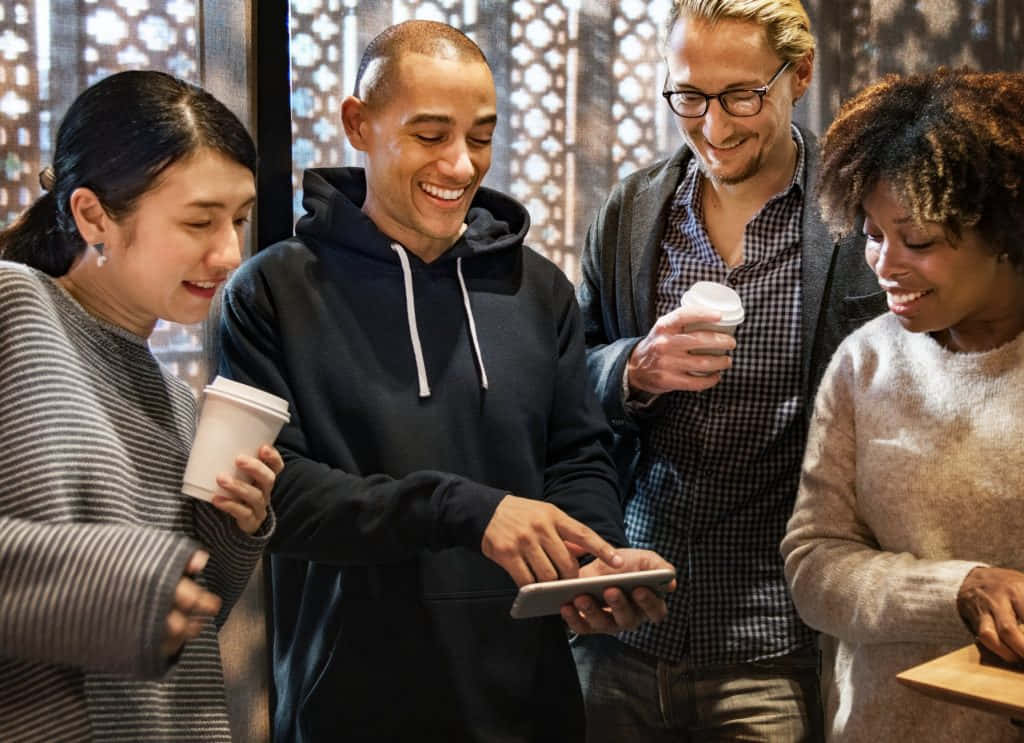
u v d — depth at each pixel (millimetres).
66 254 1250
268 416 1242
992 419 1432
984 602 1302
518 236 1794
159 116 1172
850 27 2652
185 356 2088
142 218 1178
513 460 1706
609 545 1543
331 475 1586
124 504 1131
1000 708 1080
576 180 2424
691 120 1906
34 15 1934
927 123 1406
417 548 1549
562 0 2385
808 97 2613
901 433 1513
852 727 1538
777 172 1983
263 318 1670
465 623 1658
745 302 1997
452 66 1620
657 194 2088
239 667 2170
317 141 2203
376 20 2229
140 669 968
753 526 2021
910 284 1427
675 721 2029
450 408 1684
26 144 1937
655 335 1878
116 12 1991
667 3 2455
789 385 1989
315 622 1705
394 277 1710
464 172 1622
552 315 1827
